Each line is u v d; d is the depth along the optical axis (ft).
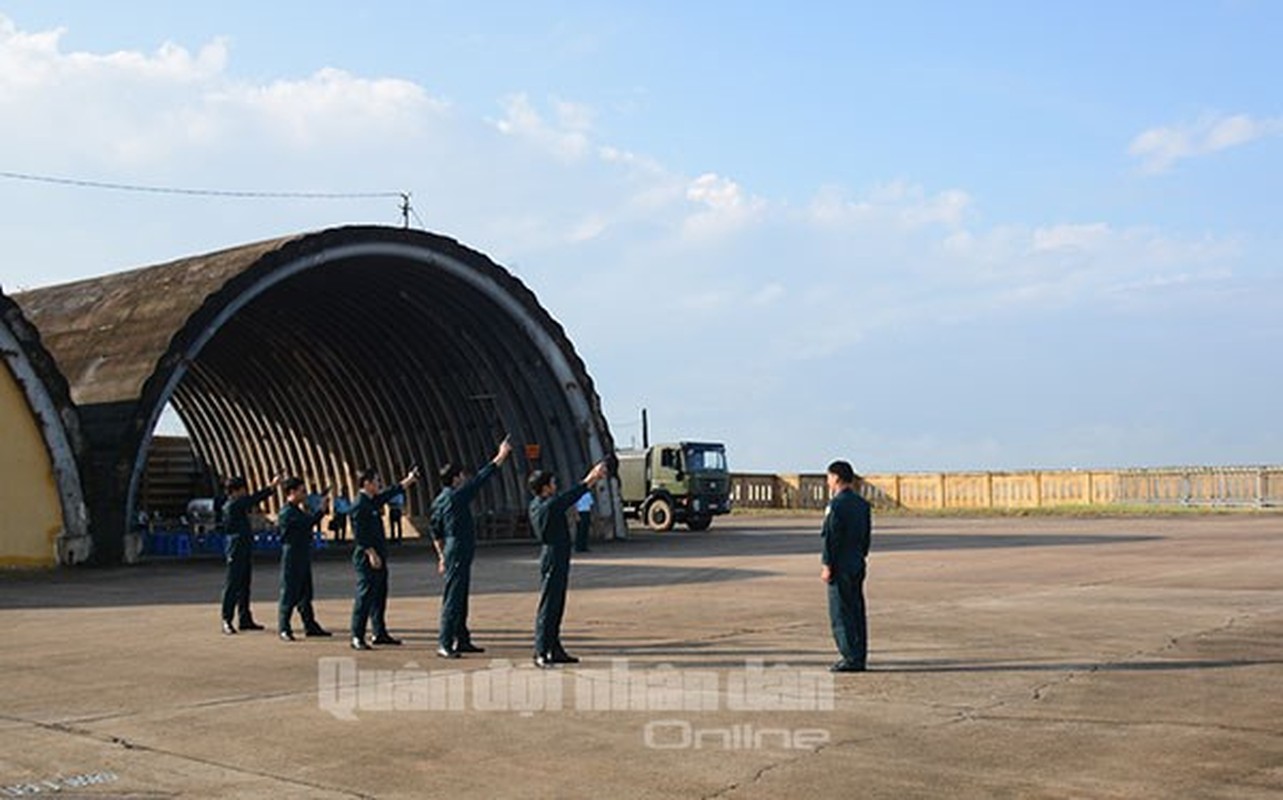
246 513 47.73
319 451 138.31
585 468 115.65
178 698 32.53
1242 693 31.71
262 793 23.04
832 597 35.73
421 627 48.03
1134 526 128.67
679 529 147.02
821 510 208.23
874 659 37.60
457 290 111.34
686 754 25.68
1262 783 22.80
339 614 53.98
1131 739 26.53
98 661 39.45
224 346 129.18
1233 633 42.68
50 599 62.08
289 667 37.83
